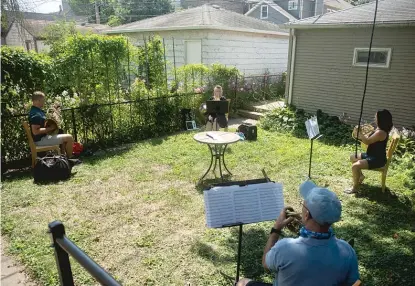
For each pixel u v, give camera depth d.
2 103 5.56
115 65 7.59
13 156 5.79
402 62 7.76
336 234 3.71
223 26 12.05
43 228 3.78
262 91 12.43
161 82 8.57
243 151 6.77
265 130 8.80
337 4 32.59
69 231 3.73
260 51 14.88
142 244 3.51
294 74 9.77
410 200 4.59
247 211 2.63
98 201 4.50
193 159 6.25
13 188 4.88
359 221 4.03
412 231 3.80
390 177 5.43
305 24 8.91
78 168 5.75
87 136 6.84
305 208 1.74
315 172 5.66
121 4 34.09
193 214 4.18
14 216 4.06
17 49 5.84
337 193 4.84
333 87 9.06
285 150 6.88
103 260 3.24
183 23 12.90
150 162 6.10
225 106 6.98
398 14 7.91
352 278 1.74
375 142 4.63
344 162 6.16
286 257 1.71
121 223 3.94
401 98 7.94
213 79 10.46
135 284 2.91
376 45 8.06
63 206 4.35
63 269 1.69
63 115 6.45
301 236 1.76
